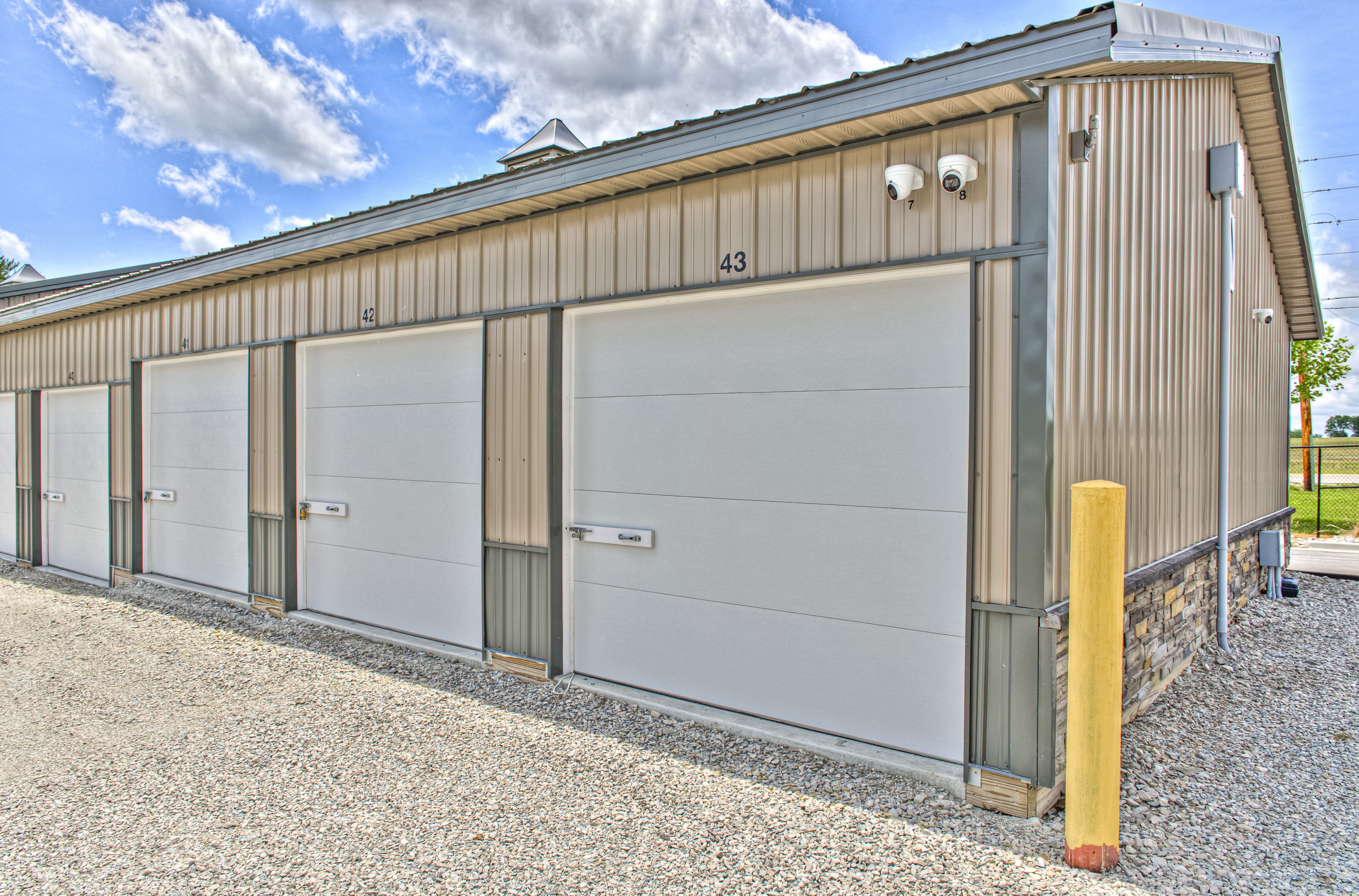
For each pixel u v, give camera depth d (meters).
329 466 6.18
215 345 7.06
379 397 5.79
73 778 3.36
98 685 4.70
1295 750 3.64
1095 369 3.31
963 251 3.07
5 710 4.26
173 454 7.75
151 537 8.06
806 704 3.70
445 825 2.90
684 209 4.00
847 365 3.54
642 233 4.16
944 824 2.87
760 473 3.84
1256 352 6.54
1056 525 2.90
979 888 2.45
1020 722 2.92
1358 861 2.65
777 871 2.55
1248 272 6.23
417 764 3.47
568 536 4.62
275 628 6.03
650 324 4.27
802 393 3.69
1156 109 4.13
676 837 2.79
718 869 2.57
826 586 3.62
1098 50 2.52
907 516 3.37
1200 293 4.97
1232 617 5.95
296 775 3.36
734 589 3.95
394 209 5.04
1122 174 3.65
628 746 3.64
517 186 4.33
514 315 4.76
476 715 4.10
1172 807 3.06
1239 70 5.15
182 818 2.98
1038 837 2.77
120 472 8.27
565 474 4.63
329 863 2.63
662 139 3.66
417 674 4.82
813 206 3.53
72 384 8.96
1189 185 4.75
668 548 4.20
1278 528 7.33
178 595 7.30
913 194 3.22
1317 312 7.69
